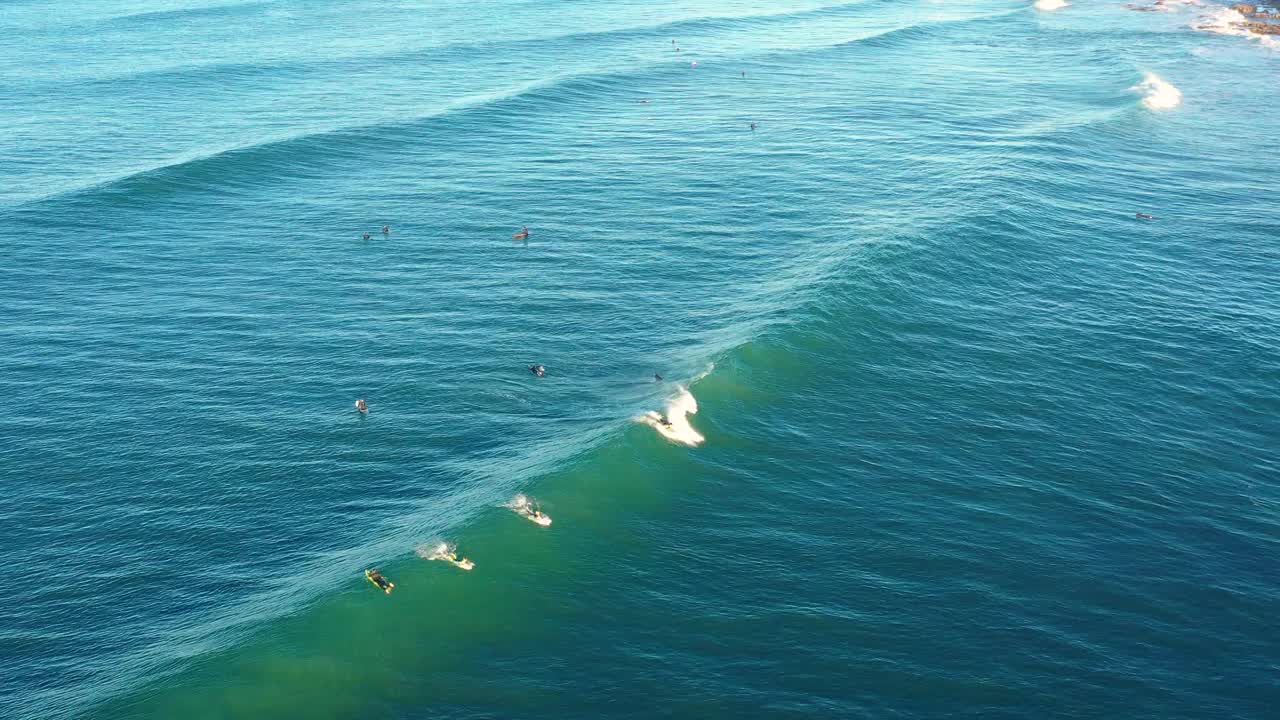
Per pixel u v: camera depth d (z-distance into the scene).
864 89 122.69
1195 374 56.66
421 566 39.59
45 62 134.50
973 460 48.53
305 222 79.94
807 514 44.22
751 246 73.38
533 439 49.84
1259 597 40.38
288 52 139.75
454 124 104.69
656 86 124.44
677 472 46.31
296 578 40.50
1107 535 43.72
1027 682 35.94
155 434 51.62
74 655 37.72
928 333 60.00
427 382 55.75
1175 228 76.69
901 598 39.56
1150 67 130.88
